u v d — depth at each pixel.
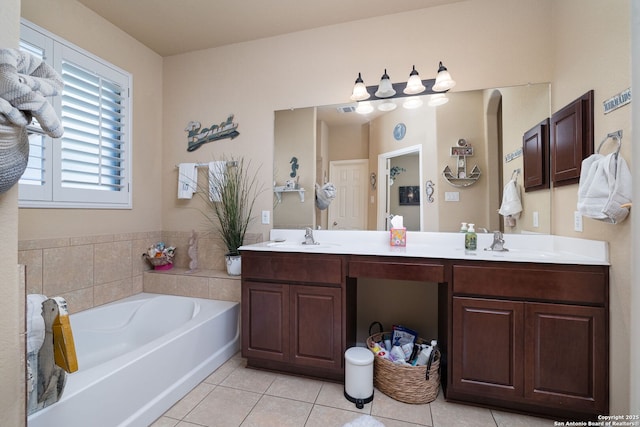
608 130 1.39
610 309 1.36
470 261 1.56
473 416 1.51
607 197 1.29
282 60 2.44
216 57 2.61
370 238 2.22
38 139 1.81
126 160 2.41
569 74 1.72
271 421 1.47
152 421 1.47
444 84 1.94
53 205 1.88
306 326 1.82
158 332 2.28
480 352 1.53
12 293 0.65
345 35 2.29
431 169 2.10
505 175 1.98
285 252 1.87
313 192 2.35
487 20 2.02
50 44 1.87
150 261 2.58
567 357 1.41
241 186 2.51
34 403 1.03
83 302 2.07
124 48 2.39
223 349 2.08
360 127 2.26
